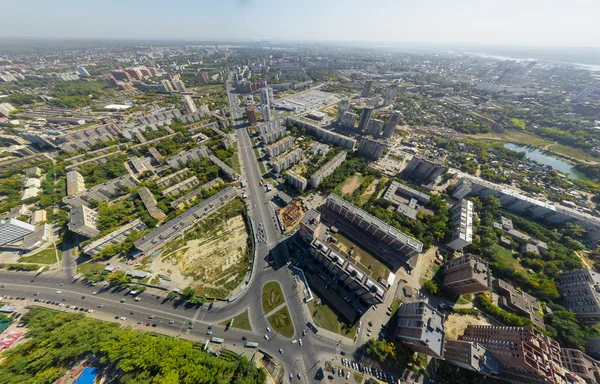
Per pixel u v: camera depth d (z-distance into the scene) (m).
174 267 132.75
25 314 113.81
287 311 116.62
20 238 138.50
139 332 107.75
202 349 102.56
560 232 160.12
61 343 96.00
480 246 144.62
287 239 150.25
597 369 87.44
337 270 122.00
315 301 120.88
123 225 149.50
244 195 181.38
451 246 146.38
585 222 155.00
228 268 133.25
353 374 98.88
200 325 110.94
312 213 138.25
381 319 115.88
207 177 196.62
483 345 97.12
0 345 100.81
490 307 117.50
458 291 124.00
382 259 141.12
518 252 147.75
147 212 159.00
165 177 189.12
